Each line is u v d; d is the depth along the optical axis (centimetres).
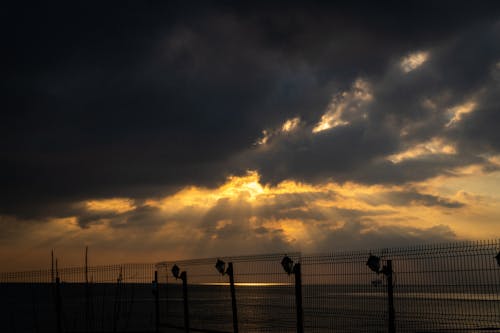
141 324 2616
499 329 1214
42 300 5972
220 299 6203
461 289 1083
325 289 1344
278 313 3170
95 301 5681
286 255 1417
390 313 1199
